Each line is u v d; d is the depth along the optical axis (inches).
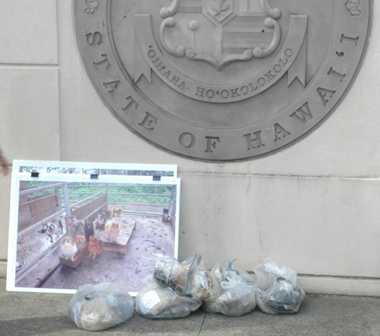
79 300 135.9
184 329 131.8
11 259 158.6
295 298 143.2
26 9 160.7
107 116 163.0
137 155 163.8
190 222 163.6
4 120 165.5
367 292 160.2
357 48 153.4
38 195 160.6
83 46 160.6
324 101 156.8
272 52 156.8
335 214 159.6
